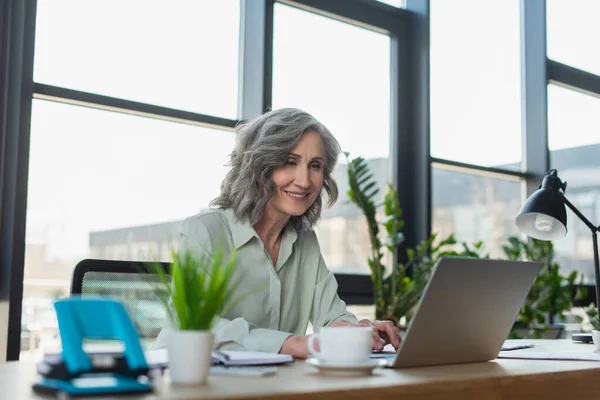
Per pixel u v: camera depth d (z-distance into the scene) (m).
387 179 3.83
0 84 2.58
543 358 1.43
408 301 3.36
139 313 1.76
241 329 1.40
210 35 3.18
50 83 2.70
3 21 2.60
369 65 3.81
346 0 3.68
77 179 2.75
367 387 0.95
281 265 1.85
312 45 3.55
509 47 4.53
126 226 2.86
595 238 2.06
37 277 2.64
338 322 1.60
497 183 4.32
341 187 3.56
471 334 1.29
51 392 0.87
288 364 1.23
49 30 2.71
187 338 0.94
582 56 4.88
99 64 2.83
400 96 3.89
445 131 4.03
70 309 0.92
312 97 3.53
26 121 2.60
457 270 1.20
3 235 2.55
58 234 2.69
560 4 4.77
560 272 4.54
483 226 4.19
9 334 2.52
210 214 1.78
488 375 1.11
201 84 3.13
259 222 1.84
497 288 1.30
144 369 0.90
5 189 2.57
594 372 1.26
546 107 4.48
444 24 4.12
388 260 3.73
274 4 3.40
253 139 1.84
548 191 1.98
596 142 4.87
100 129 2.82
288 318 1.85
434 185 3.94
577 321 4.32
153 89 2.97
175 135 3.02
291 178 1.78
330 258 3.48
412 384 1.00
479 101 4.27
